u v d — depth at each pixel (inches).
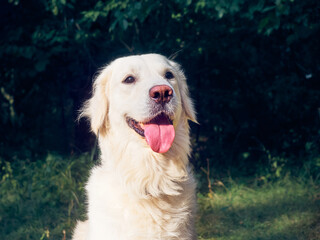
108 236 107.1
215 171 225.0
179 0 188.7
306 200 185.3
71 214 178.2
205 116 252.1
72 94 253.8
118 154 113.8
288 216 171.5
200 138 265.3
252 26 216.7
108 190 112.7
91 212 113.8
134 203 108.3
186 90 128.6
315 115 238.2
